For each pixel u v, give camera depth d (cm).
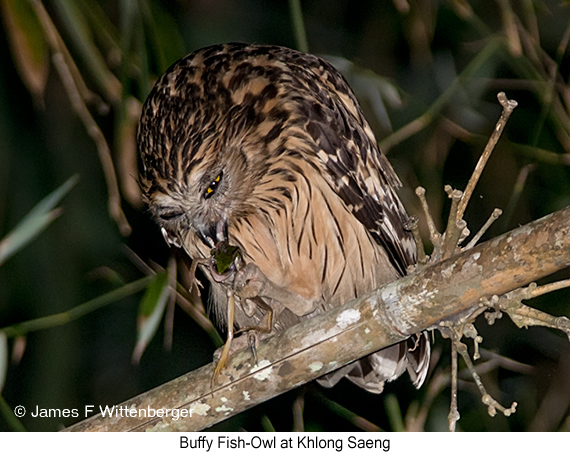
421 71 1166
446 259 636
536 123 1138
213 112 848
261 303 733
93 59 871
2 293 1077
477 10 1184
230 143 848
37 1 845
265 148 854
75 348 1088
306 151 856
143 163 863
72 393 1072
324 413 1126
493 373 1106
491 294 616
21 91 1095
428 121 995
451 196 638
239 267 723
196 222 843
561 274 1098
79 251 1103
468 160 1180
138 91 1036
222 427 1062
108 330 1154
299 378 687
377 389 901
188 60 891
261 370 690
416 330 656
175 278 889
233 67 870
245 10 1190
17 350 847
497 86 1159
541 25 1178
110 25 932
